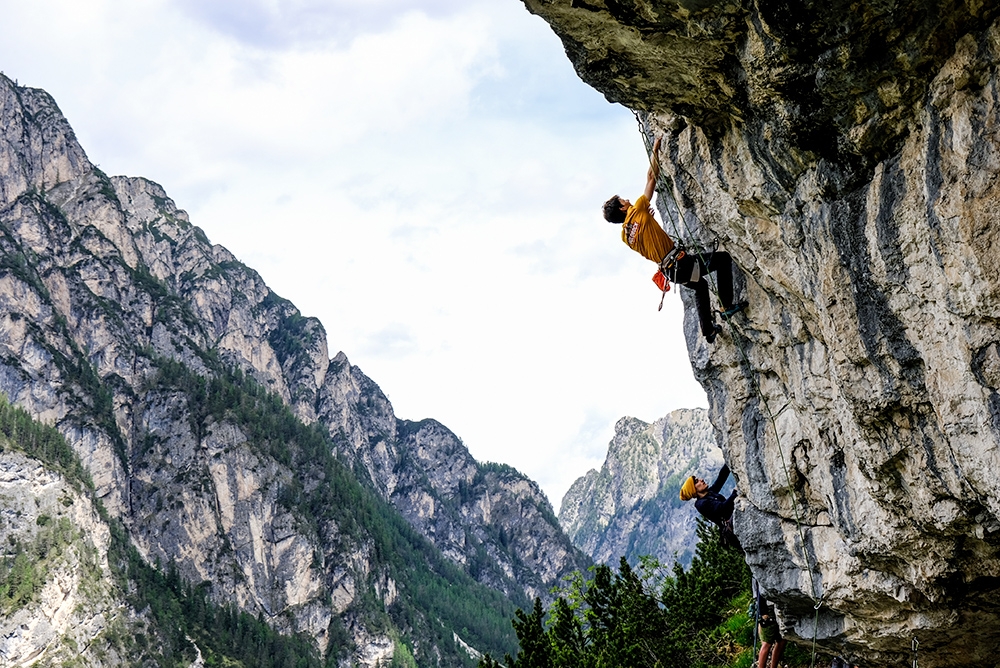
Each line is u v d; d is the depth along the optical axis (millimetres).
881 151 8500
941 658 11789
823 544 12211
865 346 9172
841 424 10719
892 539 10344
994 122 7359
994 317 7645
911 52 7730
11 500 184375
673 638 25812
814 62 8211
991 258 7469
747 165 10094
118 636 182500
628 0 8391
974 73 7457
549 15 8844
